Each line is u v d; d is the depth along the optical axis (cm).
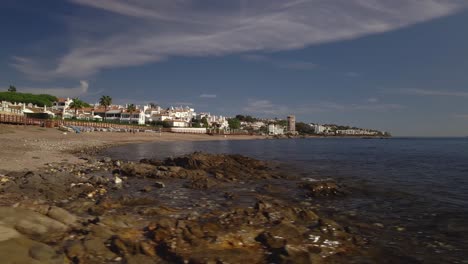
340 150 7794
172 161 3128
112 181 2091
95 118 14562
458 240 1120
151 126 15850
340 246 1001
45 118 10162
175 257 830
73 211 1260
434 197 1870
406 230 1229
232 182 2305
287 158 4856
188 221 1111
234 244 930
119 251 838
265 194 1878
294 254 868
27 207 1049
